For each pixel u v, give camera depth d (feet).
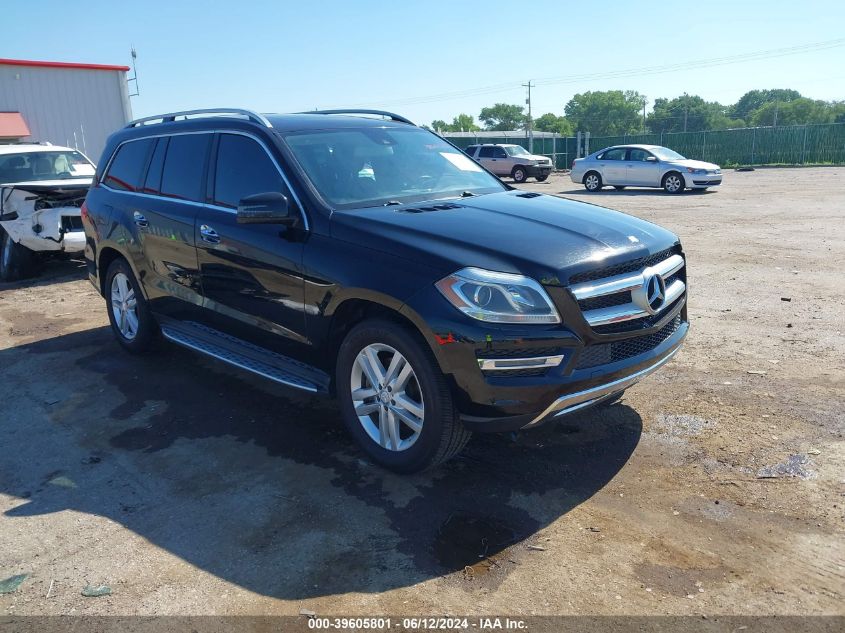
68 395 17.25
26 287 30.48
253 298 14.66
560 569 9.87
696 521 10.89
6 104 74.13
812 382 15.94
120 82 81.66
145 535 11.12
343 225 12.86
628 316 11.74
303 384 13.74
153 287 18.03
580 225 12.76
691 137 137.90
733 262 30.19
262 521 11.39
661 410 14.89
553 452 13.34
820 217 44.29
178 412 15.96
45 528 11.41
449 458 12.21
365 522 11.26
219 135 16.15
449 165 16.75
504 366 10.87
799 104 426.51
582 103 476.54
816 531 10.44
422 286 11.32
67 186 29.91
